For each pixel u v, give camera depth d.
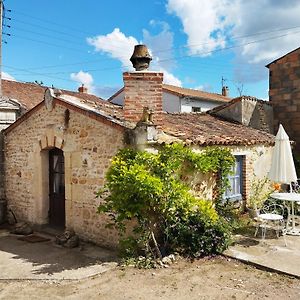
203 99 26.89
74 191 8.70
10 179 10.82
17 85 17.55
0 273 6.51
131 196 6.58
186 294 5.45
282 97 14.23
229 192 10.09
